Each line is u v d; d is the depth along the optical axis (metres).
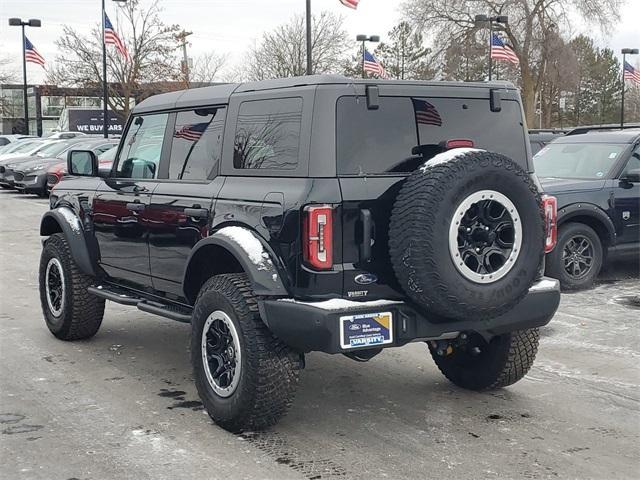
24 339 7.15
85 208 6.63
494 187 4.28
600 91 76.38
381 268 4.41
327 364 6.40
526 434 4.82
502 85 5.07
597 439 4.75
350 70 44.75
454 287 4.22
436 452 4.52
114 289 6.56
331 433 4.82
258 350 4.50
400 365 6.38
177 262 5.43
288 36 42.97
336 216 4.31
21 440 4.67
